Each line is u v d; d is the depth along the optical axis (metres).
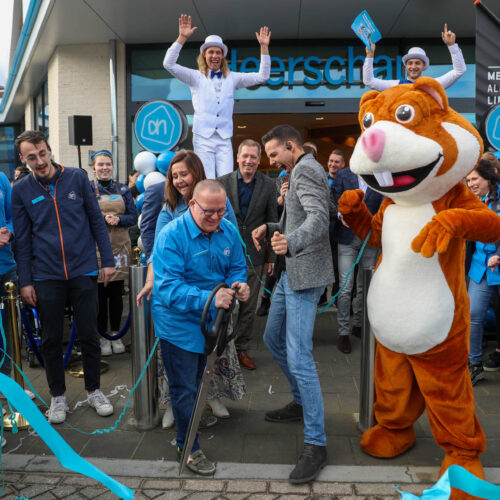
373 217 2.90
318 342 5.14
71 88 9.47
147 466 2.87
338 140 12.25
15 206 3.41
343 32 8.73
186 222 2.66
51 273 3.41
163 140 5.45
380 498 2.55
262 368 4.46
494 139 5.61
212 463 2.82
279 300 3.09
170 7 7.74
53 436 2.12
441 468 2.68
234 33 8.79
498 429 3.25
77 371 4.39
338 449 3.02
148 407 3.32
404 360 2.76
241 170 4.44
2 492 2.65
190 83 5.23
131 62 9.30
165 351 2.74
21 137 3.30
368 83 5.40
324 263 2.85
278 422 3.40
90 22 8.34
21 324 4.39
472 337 4.10
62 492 2.66
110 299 5.02
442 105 2.39
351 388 3.97
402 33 8.77
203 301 2.49
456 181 2.45
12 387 2.11
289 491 2.62
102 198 4.89
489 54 5.72
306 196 2.69
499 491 1.97
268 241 4.55
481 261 4.06
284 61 9.10
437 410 2.64
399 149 2.32
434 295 2.53
